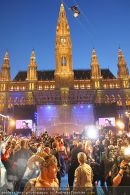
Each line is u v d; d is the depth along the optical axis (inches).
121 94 5492.1
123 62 5949.8
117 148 562.9
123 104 5433.1
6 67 5895.7
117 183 358.9
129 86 5782.5
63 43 5836.6
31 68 5851.4
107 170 504.7
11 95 5472.4
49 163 275.6
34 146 743.7
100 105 3189.0
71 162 585.6
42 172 273.4
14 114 3056.1
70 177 573.6
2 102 5438.0
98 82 5772.6
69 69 5713.6
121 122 2876.5
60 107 5280.5
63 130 5118.1
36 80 5802.2
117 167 430.0
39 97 5457.7
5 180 450.0
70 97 5428.2
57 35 5920.3
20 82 5826.8
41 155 407.8
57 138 913.5
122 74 5866.1
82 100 5452.8
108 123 2883.9
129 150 373.4
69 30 5959.6
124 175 366.9
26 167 462.9
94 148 828.6
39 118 5172.2
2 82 5777.6
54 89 5467.5
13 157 481.4
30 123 2886.3
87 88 5772.6
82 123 5221.5
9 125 2982.3
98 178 565.9
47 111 5226.4
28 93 5452.8
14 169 462.3
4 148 621.0
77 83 5959.6
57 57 5777.6
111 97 5506.9
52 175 273.4
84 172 401.1
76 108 5324.8
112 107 3142.2
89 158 600.1
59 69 5713.6
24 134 2802.7
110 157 521.0
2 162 500.4
